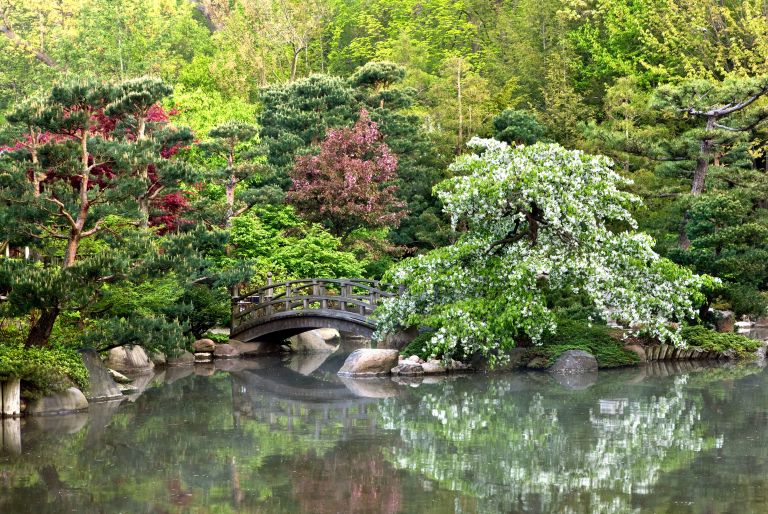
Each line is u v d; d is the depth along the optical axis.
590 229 18.41
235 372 22.50
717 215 23.75
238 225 28.34
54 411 16.17
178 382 20.62
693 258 24.11
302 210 30.58
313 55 55.84
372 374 21.31
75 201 16.92
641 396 17.11
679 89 26.05
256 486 10.87
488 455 12.38
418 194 36.53
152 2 49.72
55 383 16.06
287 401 17.56
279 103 34.16
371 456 12.40
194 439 13.74
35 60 48.78
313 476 11.33
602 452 12.43
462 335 19.00
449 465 11.82
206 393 18.80
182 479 11.26
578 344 21.84
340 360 25.19
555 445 12.90
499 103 41.22
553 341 22.12
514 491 10.48
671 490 10.40
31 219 16.34
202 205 23.98
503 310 19.17
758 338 26.92
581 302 25.11
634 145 27.06
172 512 9.81
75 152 16.17
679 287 19.55
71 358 16.95
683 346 19.97
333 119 33.16
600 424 14.40
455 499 10.17
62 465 12.09
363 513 9.66
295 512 9.75
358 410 16.30
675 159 27.12
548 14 45.00
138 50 43.84
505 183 17.98
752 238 23.73
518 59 44.53
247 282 26.52
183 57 50.78
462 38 52.31
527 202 18.28
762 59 35.97
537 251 19.14
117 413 16.17
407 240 35.41
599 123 41.75
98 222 17.42
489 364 21.19
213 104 38.78
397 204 31.31
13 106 16.62
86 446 13.27
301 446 13.13
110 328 17.48
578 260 18.62
